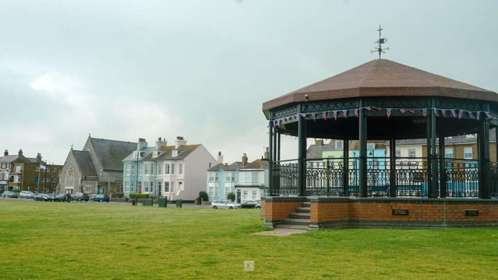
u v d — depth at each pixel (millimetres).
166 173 93688
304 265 9945
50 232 16891
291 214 17766
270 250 12008
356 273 9148
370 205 16953
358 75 19266
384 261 10406
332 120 21312
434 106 16938
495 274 9109
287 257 10930
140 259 10750
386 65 20062
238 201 84750
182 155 92062
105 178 106062
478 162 17875
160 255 11305
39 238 14938
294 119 18781
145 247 12719
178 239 14492
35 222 21781
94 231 17234
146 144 102375
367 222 16922
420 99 16984
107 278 8719
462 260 10539
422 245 12664
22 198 94500
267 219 17734
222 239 14391
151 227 18938
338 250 11938
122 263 10242
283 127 21047
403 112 17000
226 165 89062
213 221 22312
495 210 17281
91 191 105438
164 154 97125
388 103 17109
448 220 16594
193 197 91125
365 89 16875
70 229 18094
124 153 112000
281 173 19656
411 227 16562
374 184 18141
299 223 17203
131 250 12164
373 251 11766
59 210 35688
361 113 17172
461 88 17172
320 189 18547
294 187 19203
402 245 12672
